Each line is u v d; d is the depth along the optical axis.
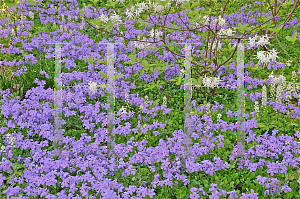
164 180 3.84
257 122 5.12
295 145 4.38
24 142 4.59
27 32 8.06
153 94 6.25
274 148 4.33
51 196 3.66
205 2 9.49
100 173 4.00
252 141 4.61
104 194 3.61
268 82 6.07
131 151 4.38
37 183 3.80
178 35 7.81
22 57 7.16
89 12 9.11
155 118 5.41
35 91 5.61
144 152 4.34
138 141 4.80
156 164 4.24
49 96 5.58
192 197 3.58
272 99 5.60
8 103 5.42
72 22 9.11
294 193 3.71
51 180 3.82
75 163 4.14
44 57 7.22
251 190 3.55
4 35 7.92
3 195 3.74
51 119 5.16
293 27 8.22
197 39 7.71
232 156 4.37
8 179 3.99
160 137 4.92
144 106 5.39
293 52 7.29
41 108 5.32
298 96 5.45
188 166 4.04
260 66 6.67
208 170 4.00
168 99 6.11
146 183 3.98
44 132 4.78
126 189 3.69
